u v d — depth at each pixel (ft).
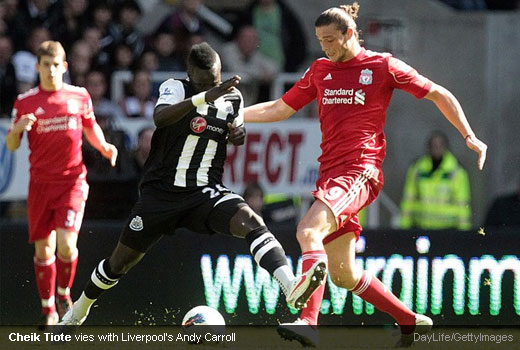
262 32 144.36
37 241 91.20
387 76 76.02
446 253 97.71
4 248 96.99
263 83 140.87
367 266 97.40
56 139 89.86
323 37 75.20
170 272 96.12
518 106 149.69
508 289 97.60
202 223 74.38
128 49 136.15
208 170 74.95
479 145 76.48
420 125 148.15
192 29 141.59
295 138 126.82
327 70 77.30
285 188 126.52
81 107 90.89
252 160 126.00
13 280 96.89
